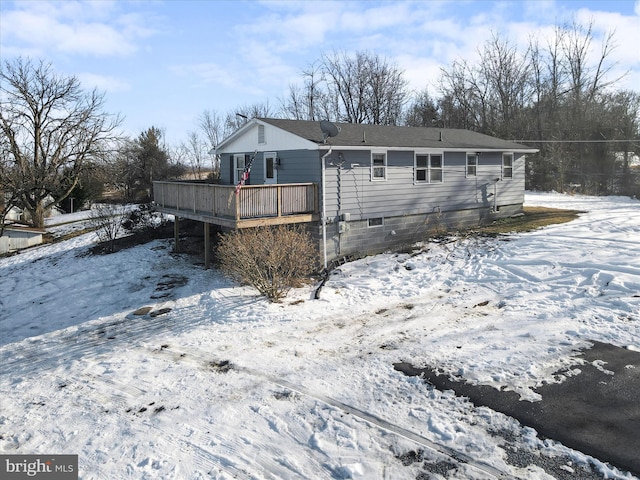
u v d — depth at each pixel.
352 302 13.54
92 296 16.00
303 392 8.84
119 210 27.19
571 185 35.34
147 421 8.35
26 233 25.92
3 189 28.67
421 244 18.14
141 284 16.62
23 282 18.56
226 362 10.40
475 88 43.34
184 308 14.09
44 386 10.11
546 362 9.07
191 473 6.89
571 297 11.88
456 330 10.95
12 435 8.29
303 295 14.34
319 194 16.59
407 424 7.62
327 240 16.86
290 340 11.29
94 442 7.88
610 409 7.53
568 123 38.38
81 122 30.34
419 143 18.95
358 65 44.94
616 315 10.62
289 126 18.31
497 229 19.11
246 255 13.83
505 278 13.83
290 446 7.33
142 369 10.43
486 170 20.92
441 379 8.85
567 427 7.18
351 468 6.68
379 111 45.28
